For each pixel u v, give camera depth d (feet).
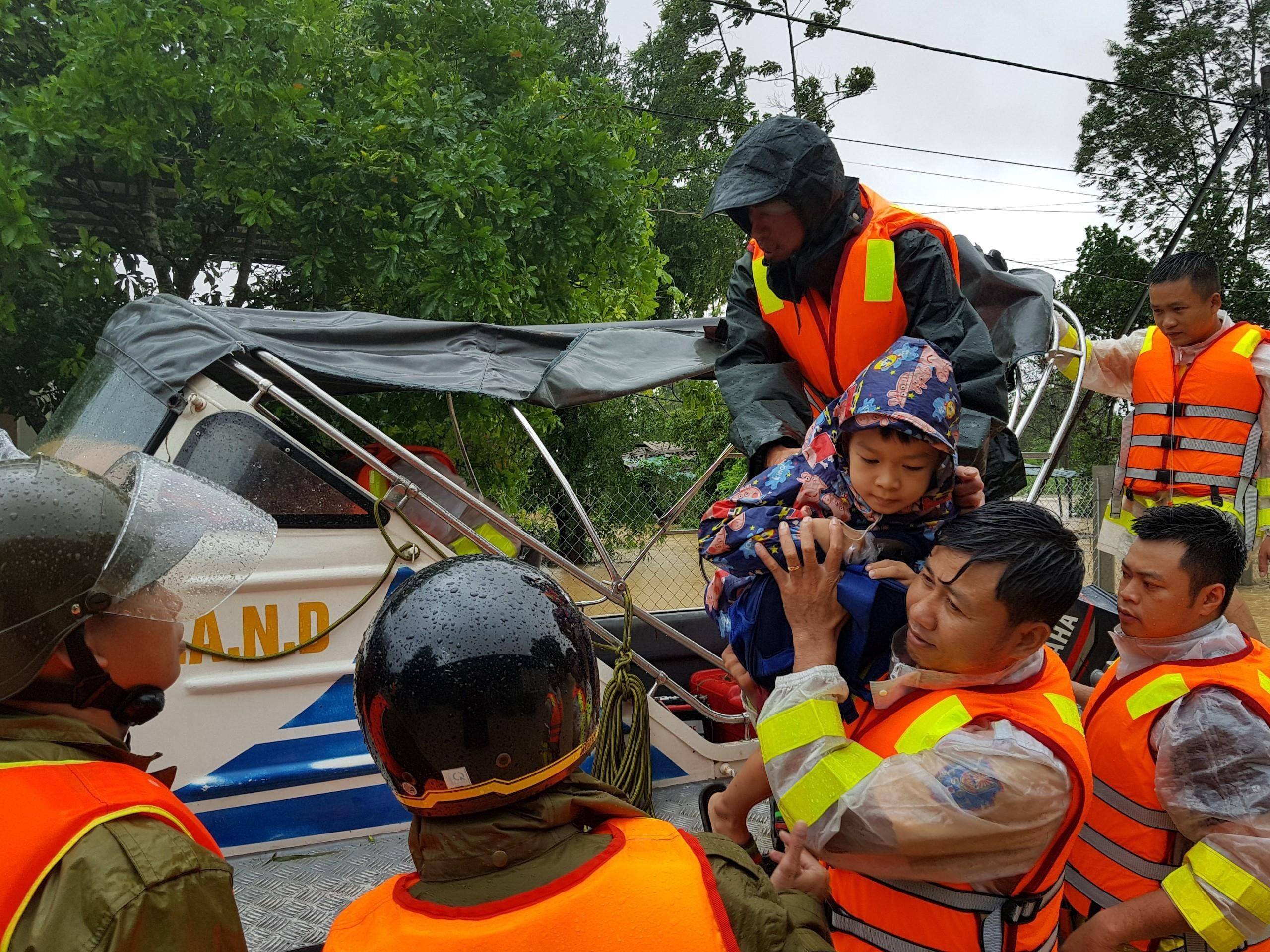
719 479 29.14
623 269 24.35
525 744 3.10
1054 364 11.01
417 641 3.10
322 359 10.71
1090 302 52.34
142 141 19.11
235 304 23.58
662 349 12.47
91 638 3.71
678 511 13.08
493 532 12.01
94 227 24.23
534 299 22.91
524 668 3.08
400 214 21.20
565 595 3.59
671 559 30.14
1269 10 72.49
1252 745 5.28
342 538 10.58
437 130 20.86
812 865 5.19
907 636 4.67
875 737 4.78
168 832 3.41
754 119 72.23
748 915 3.31
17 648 3.44
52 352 20.84
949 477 4.72
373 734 3.22
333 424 18.15
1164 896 5.31
